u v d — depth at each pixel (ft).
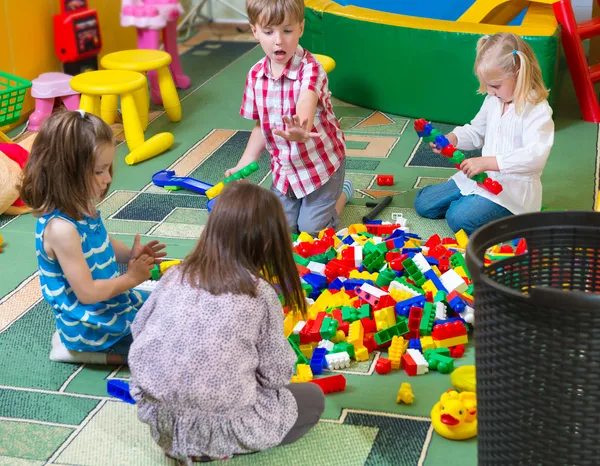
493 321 3.69
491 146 7.63
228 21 16.76
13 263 7.39
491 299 3.67
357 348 5.76
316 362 5.53
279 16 6.89
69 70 12.09
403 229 7.58
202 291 4.31
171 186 9.01
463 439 4.89
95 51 12.26
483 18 11.76
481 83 7.47
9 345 6.08
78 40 11.91
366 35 11.14
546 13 11.02
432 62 10.66
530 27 10.28
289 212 7.83
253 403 4.37
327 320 5.87
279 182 7.72
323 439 4.94
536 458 3.77
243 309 4.26
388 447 4.84
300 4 7.04
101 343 5.67
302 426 4.83
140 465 4.78
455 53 10.42
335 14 11.50
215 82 13.05
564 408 3.61
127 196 8.88
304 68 7.25
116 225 8.16
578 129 10.58
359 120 11.20
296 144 7.45
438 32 10.44
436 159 9.71
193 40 15.79
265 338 4.42
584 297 3.35
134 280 5.46
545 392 3.62
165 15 11.98
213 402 4.24
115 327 5.64
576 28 10.75
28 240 7.86
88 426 5.16
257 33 7.14
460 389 5.29
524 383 3.66
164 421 4.35
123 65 10.52
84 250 5.39
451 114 10.84
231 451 4.40
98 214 5.53
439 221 8.10
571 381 3.55
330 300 6.22
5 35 10.89
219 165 9.68
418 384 5.46
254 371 4.45
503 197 7.47
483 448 3.97
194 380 4.21
